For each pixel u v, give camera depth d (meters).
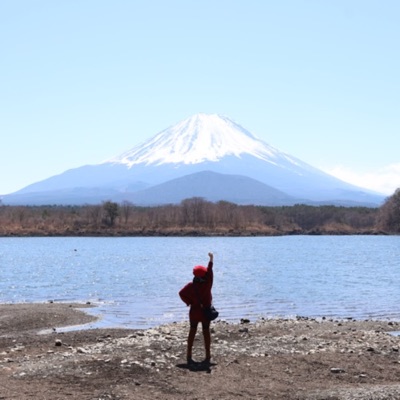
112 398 15.08
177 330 27.28
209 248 146.88
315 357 20.47
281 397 15.66
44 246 157.62
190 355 19.20
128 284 62.22
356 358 20.45
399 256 116.31
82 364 18.45
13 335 29.67
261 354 20.73
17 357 21.86
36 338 27.34
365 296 50.91
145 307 42.00
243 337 25.91
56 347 24.44
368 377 18.02
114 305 43.34
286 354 20.89
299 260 105.06
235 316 38.31
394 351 21.83
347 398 15.58
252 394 15.88
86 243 174.62
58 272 80.38
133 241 187.50
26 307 40.78
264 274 76.19
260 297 49.69
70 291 55.62
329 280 67.06
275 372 18.30
